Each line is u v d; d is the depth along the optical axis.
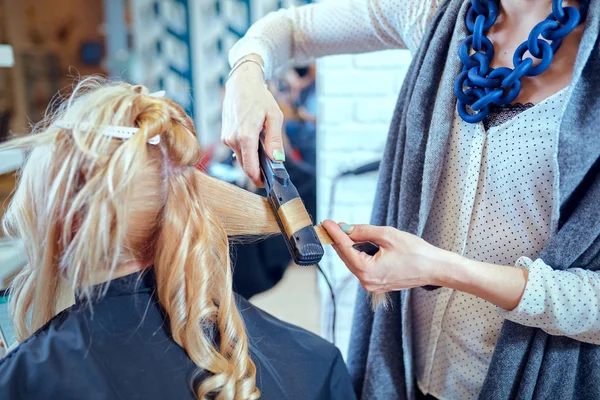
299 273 2.59
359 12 0.86
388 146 0.80
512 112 0.64
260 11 2.58
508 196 0.65
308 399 0.60
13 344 0.62
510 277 0.60
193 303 0.53
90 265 0.48
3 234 0.88
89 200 0.47
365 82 1.30
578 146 0.58
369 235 0.61
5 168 0.85
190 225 0.54
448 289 0.72
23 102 1.49
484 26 0.66
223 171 1.64
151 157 0.52
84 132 0.48
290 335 0.65
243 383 0.54
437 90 0.71
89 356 0.50
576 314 0.59
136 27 2.59
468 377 0.75
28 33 1.56
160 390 0.51
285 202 0.58
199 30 2.62
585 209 0.60
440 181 0.73
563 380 0.66
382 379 0.81
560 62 0.62
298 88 2.45
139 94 0.53
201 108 2.75
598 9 0.57
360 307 0.86
